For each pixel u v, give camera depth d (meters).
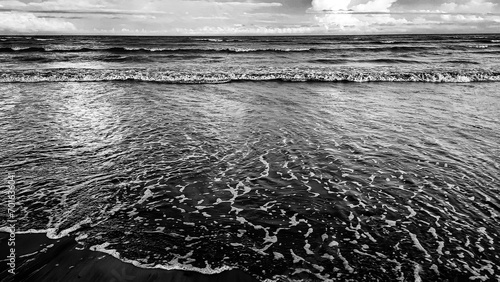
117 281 3.21
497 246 3.77
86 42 46.84
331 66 22.44
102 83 15.83
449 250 3.70
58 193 4.91
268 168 6.03
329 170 5.95
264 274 3.35
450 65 22.78
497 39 65.25
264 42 52.16
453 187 5.25
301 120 9.32
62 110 10.12
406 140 7.61
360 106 11.24
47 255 3.54
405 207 4.65
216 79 17.28
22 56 26.44
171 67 21.23
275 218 4.39
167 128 8.43
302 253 3.67
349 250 3.72
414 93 13.81
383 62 25.33
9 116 9.25
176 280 3.25
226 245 3.81
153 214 4.43
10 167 5.79
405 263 3.50
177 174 5.73
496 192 5.07
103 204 4.65
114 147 6.99
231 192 5.11
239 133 8.09
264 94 13.34
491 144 7.29
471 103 11.77
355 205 4.72
